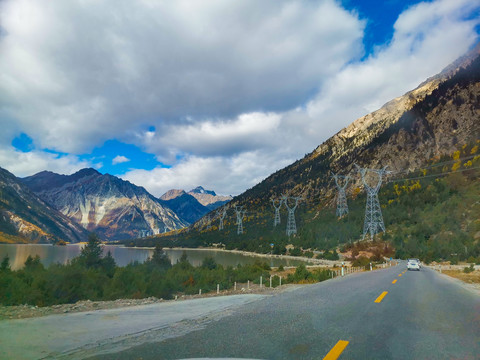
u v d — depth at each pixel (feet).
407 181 604.49
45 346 19.24
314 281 83.15
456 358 17.01
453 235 306.96
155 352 17.79
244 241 597.11
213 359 16.43
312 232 482.28
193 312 32.19
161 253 124.06
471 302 39.55
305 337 20.93
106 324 26.11
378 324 25.05
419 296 43.60
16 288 42.32
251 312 30.71
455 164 553.64
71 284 52.31
